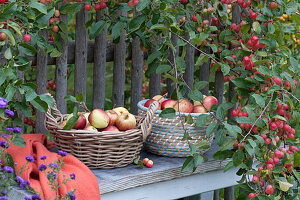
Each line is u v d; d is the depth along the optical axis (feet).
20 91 7.52
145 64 12.28
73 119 7.72
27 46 8.04
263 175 7.91
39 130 9.73
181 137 8.53
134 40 10.66
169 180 8.45
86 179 7.20
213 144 10.08
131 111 10.96
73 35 11.33
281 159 8.41
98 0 9.46
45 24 8.62
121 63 10.57
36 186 6.95
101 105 10.41
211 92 12.32
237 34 9.97
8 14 7.34
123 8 9.71
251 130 8.21
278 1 8.54
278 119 8.15
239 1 8.70
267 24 8.73
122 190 7.77
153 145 8.80
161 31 9.25
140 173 7.89
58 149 8.17
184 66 8.64
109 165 8.00
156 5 8.68
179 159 8.76
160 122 8.50
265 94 7.82
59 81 9.71
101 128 8.18
